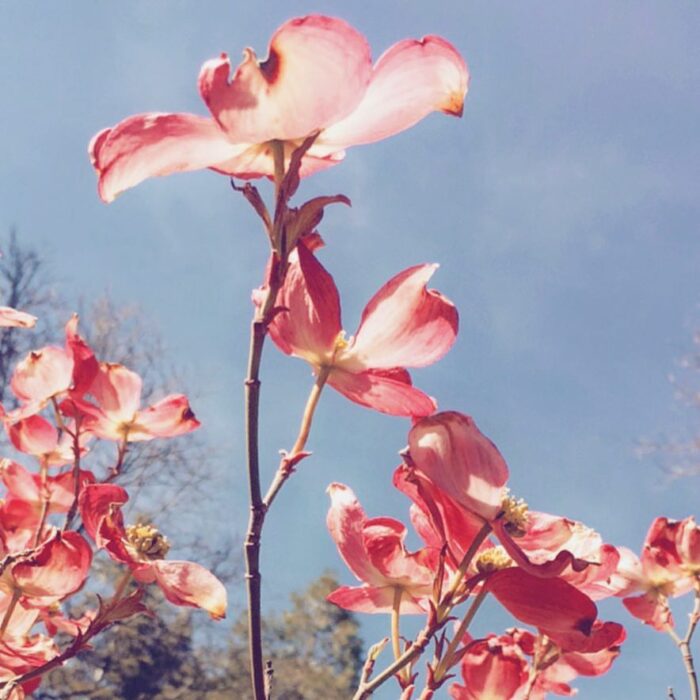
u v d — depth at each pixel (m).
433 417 0.49
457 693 0.56
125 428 0.66
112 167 0.47
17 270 4.45
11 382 0.64
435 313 0.51
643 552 0.72
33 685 0.56
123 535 0.56
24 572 0.56
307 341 0.51
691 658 0.70
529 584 0.48
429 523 0.53
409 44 0.47
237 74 0.45
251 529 0.45
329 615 6.25
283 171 0.46
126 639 4.20
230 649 4.74
